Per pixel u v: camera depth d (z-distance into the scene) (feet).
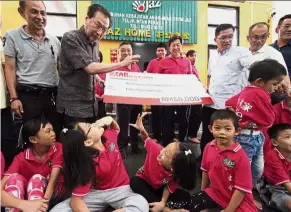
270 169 5.94
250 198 5.09
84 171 4.76
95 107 6.26
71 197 4.89
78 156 4.76
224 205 5.16
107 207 5.53
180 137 10.02
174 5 19.03
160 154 5.41
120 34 17.93
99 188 5.29
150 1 18.37
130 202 5.02
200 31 19.99
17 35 5.94
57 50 6.40
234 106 6.01
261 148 5.86
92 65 5.45
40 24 5.85
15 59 5.98
